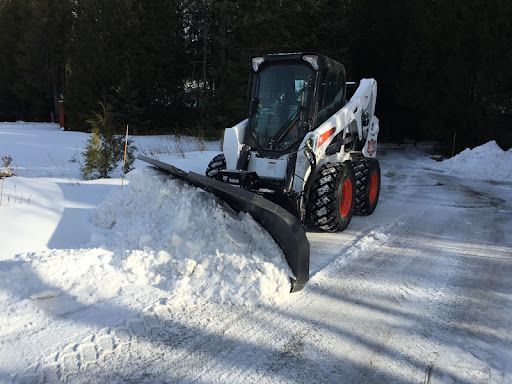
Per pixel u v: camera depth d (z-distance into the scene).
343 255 5.01
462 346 3.13
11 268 3.66
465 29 16.33
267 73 5.88
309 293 3.93
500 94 15.62
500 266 4.88
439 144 20.00
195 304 3.54
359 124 7.27
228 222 4.24
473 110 16.31
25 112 38.84
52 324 3.08
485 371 2.83
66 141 17.50
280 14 19.61
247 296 3.64
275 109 5.82
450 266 4.82
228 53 21.62
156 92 22.36
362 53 23.06
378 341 3.15
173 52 22.50
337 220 5.72
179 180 4.99
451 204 8.47
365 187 6.88
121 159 9.20
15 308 3.23
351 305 3.72
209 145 16.62
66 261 3.83
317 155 5.62
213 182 4.02
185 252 4.02
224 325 3.26
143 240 4.20
